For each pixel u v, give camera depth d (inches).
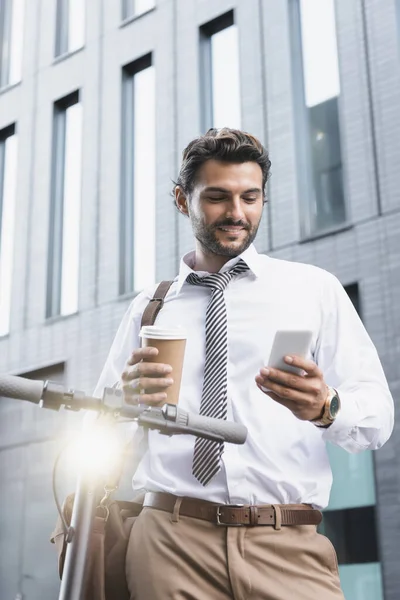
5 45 449.1
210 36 348.8
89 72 394.6
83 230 374.9
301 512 67.9
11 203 423.5
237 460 68.5
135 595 67.4
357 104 280.4
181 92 348.2
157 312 77.5
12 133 436.8
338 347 72.2
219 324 72.7
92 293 361.1
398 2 279.1
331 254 273.6
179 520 68.0
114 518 70.5
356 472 252.7
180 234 332.5
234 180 71.0
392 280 256.1
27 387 48.9
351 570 248.4
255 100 314.5
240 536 66.1
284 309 73.4
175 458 70.3
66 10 423.8
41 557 347.6
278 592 64.4
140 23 375.6
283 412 70.3
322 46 302.5
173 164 343.6
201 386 72.3
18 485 365.1
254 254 76.0
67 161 400.8
